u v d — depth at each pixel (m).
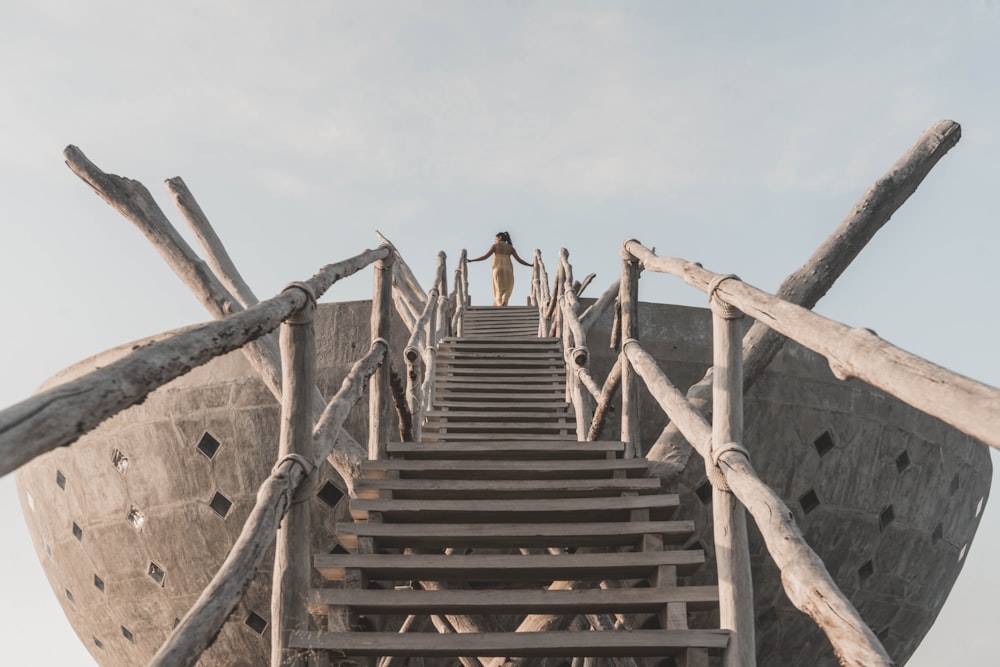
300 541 3.97
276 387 5.86
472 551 9.29
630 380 6.14
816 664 11.80
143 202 6.41
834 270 5.74
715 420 3.79
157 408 11.12
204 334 2.70
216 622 2.91
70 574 12.63
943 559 12.73
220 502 10.98
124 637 12.54
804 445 11.18
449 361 10.26
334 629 3.89
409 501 4.61
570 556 4.18
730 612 3.63
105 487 11.52
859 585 11.89
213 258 7.07
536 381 9.72
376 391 6.13
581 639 3.62
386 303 6.21
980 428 1.70
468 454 5.59
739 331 3.80
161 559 11.44
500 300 15.88
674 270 4.47
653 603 3.93
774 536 3.04
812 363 11.30
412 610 4.08
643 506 4.59
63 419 1.78
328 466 10.41
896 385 2.01
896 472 11.72
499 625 5.79
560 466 5.12
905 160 5.85
